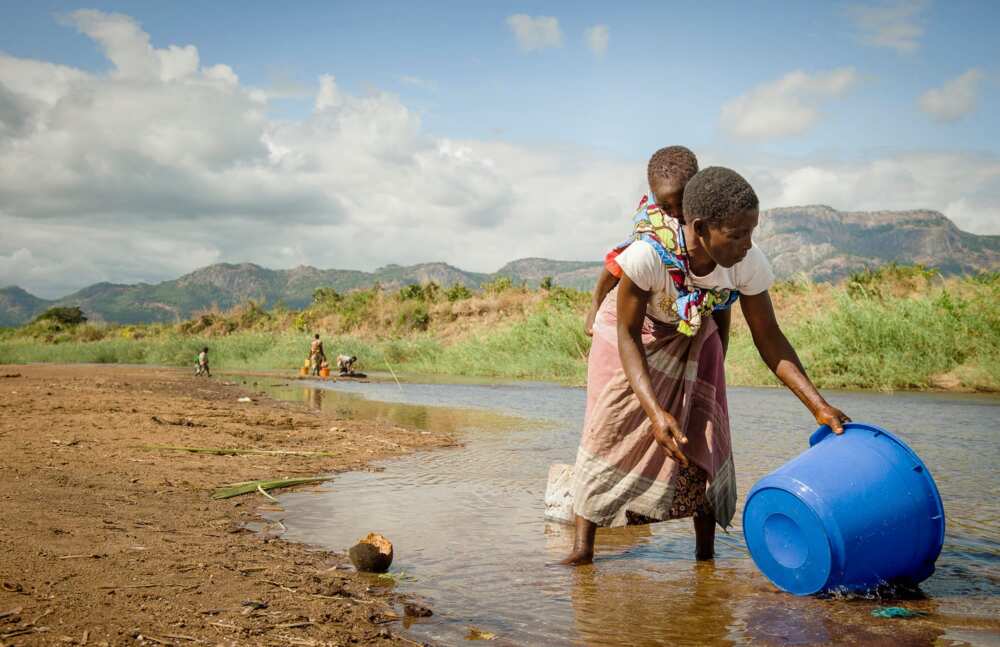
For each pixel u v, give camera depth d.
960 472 5.99
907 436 8.14
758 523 3.34
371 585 3.24
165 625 2.50
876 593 3.21
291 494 5.21
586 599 3.14
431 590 3.22
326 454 6.86
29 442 6.55
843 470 3.18
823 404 3.51
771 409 11.21
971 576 3.48
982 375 15.09
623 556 3.85
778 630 2.79
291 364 29.30
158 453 6.46
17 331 56.59
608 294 3.81
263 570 3.27
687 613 2.97
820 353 16.89
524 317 30.20
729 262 3.28
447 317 38.25
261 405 11.76
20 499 4.25
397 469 6.27
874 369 16.03
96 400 10.66
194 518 4.28
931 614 2.98
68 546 3.31
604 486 3.68
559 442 7.93
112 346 35.91
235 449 6.85
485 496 5.23
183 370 25.53
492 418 10.50
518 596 3.17
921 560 3.22
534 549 3.93
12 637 2.27
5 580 2.76
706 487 3.70
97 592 2.74
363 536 4.11
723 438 3.72
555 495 4.60
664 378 3.61
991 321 16.34
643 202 3.65
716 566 3.69
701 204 3.19
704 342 3.65
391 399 13.94
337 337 33.22
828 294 22.39
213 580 3.05
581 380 20.19
